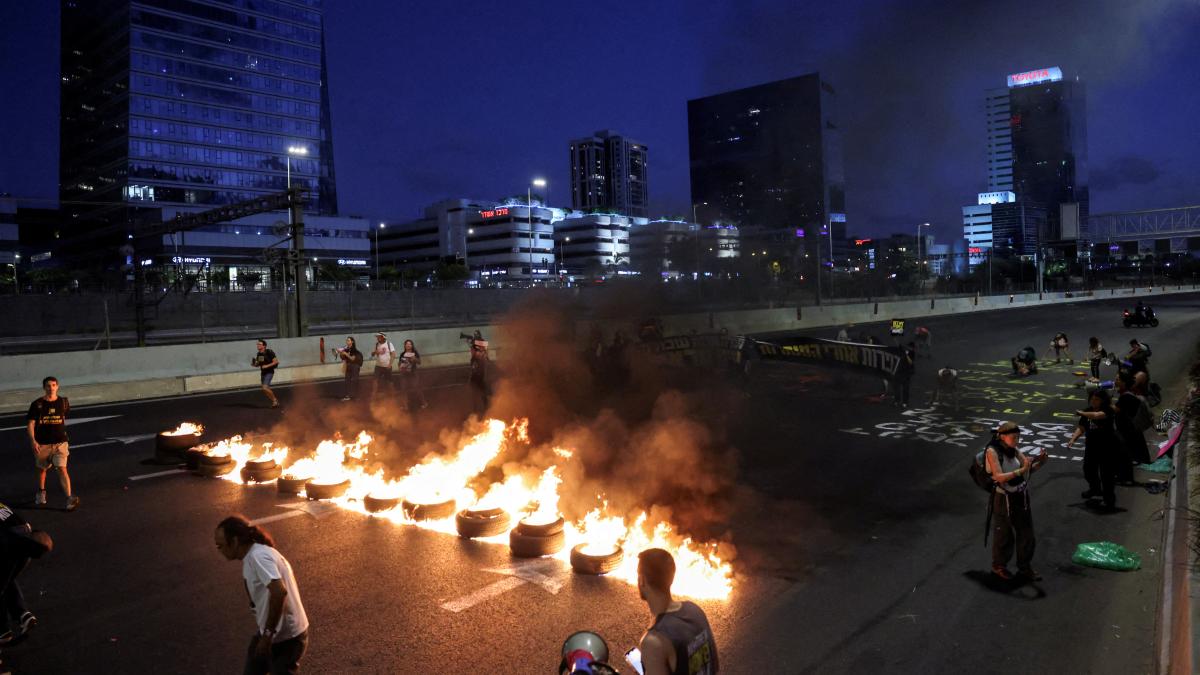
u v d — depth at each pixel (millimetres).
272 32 125812
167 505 9453
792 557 7309
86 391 18672
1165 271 138875
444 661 5309
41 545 5648
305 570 7125
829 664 5168
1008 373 22391
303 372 23688
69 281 43625
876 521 8453
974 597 6309
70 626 5980
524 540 7477
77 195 123062
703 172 160250
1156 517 8156
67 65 124500
